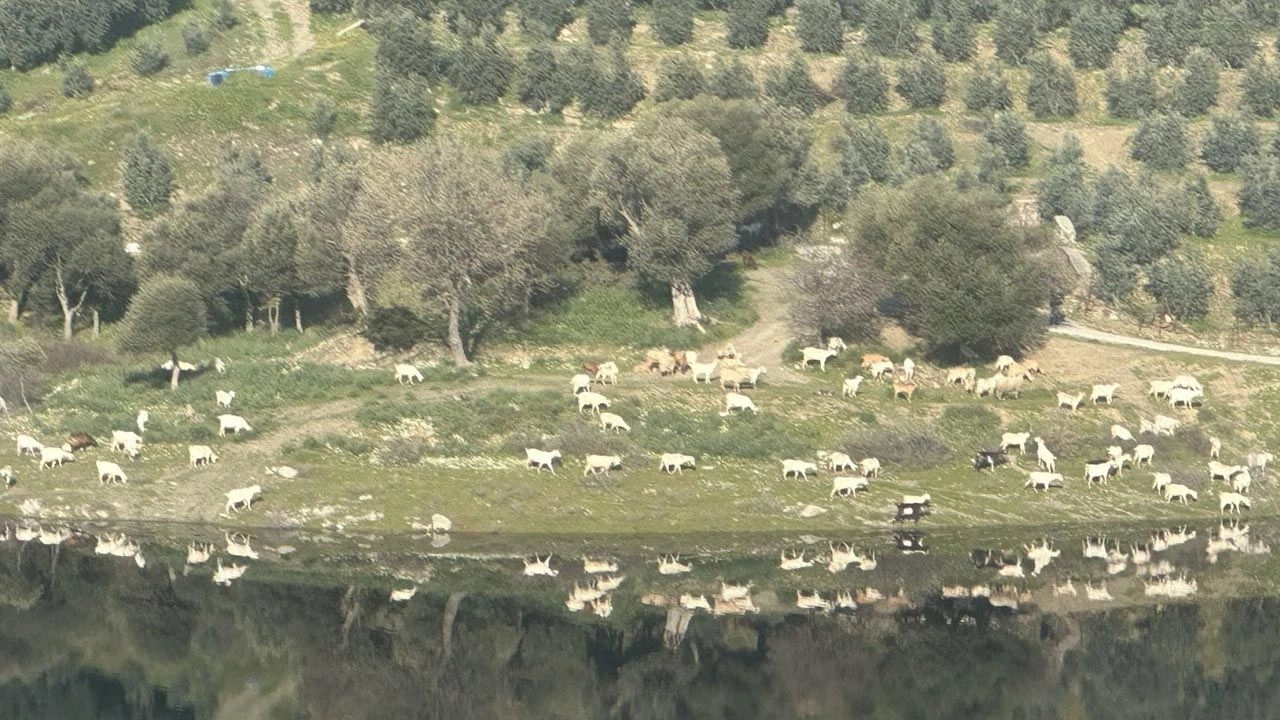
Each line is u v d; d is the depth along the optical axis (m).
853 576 186.75
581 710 146.75
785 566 191.12
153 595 178.88
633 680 154.50
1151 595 180.12
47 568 187.88
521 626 169.62
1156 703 146.62
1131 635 165.88
